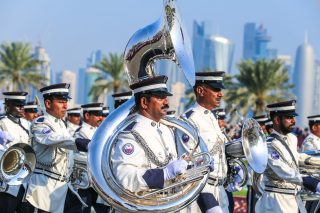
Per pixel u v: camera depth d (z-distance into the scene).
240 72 123.25
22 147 20.47
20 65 126.81
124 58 17.55
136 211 14.80
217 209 18.30
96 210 29.33
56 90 22.33
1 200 23.94
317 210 27.36
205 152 15.59
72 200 25.84
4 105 26.48
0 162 20.28
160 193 14.98
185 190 15.16
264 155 18.67
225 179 19.52
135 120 15.68
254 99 121.00
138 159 15.09
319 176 22.33
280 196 22.25
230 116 24.58
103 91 133.62
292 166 21.69
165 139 15.83
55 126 22.34
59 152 22.58
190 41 17.02
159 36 16.94
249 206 29.75
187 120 18.06
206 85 19.64
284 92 124.25
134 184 14.67
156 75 17.25
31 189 22.38
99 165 15.02
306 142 31.44
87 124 30.00
